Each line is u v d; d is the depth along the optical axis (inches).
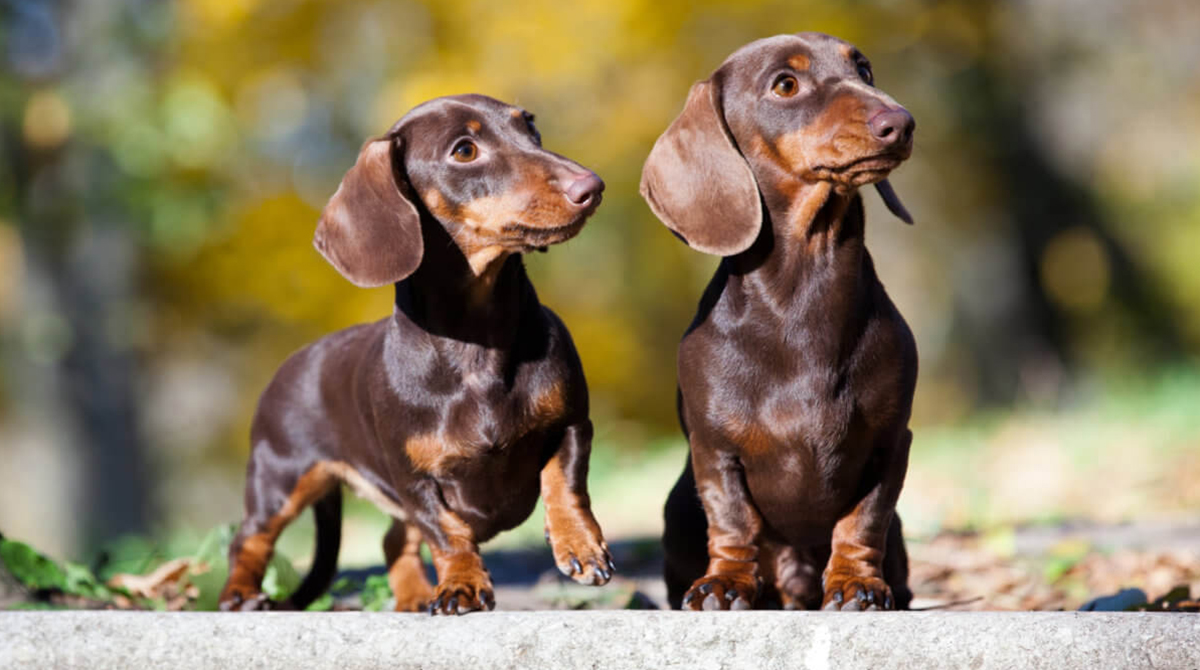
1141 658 139.5
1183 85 919.7
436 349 193.3
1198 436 466.6
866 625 145.5
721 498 187.2
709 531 189.2
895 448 184.5
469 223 194.2
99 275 668.1
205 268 652.7
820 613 148.5
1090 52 892.6
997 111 864.3
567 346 200.8
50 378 685.9
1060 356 914.1
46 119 615.2
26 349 682.8
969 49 780.0
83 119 605.6
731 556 185.8
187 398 915.4
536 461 198.2
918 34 709.9
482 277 192.2
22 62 629.0
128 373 693.9
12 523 783.7
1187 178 977.5
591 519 189.5
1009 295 911.0
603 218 762.2
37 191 634.8
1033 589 252.4
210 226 626.8
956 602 234.7
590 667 148.8
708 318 189.3
